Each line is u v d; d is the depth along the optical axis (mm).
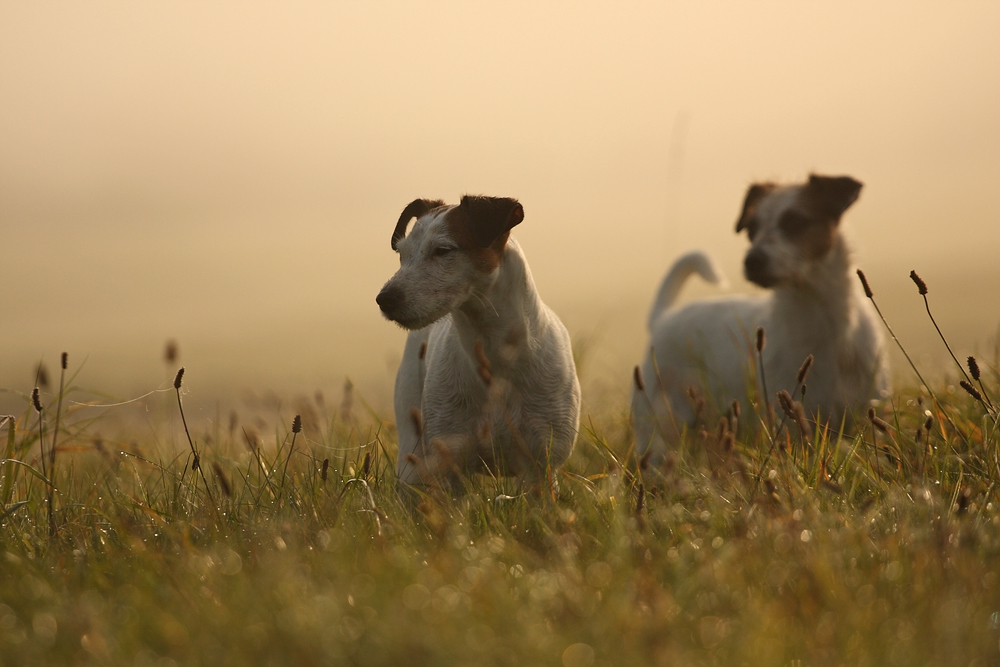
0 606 4160
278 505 5715
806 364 5930
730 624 3822
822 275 8070
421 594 4023
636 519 4859
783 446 6543
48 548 5172
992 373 7348
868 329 8133
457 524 5098
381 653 3535
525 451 5875
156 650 3805
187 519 5504
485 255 5973
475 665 3455
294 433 5938
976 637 3645
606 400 10039
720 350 8781
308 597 4090
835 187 8367
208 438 7828
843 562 4391
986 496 5219
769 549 4516
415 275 5855
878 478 5707
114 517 5566
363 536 4973
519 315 6145
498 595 3988
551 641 3627
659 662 3486
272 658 3574
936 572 4172
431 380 6422
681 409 9000
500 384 6172
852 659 3574
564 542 4660
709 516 5070
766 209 8383
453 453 6191
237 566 4477
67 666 3695
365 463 5805
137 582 4426
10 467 5926
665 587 4270
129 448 7348
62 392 6297
